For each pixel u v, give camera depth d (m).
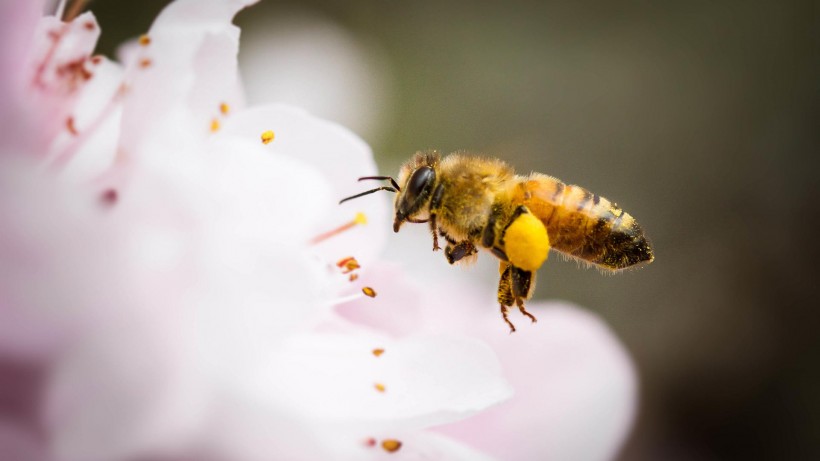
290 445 0.08
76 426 0.07
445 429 0.09
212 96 0.08
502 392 0.08
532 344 0.09
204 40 0.08
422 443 0.08
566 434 0.09
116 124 0.08
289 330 0.08
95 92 0.08
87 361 0.07
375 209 0.09
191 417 0.08
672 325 0.20
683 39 0.24
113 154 0.08
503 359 0.09
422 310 0.09
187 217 0.08
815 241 0.22
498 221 0.10
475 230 0.10
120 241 0.08
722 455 0.19
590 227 0.10
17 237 0.07
